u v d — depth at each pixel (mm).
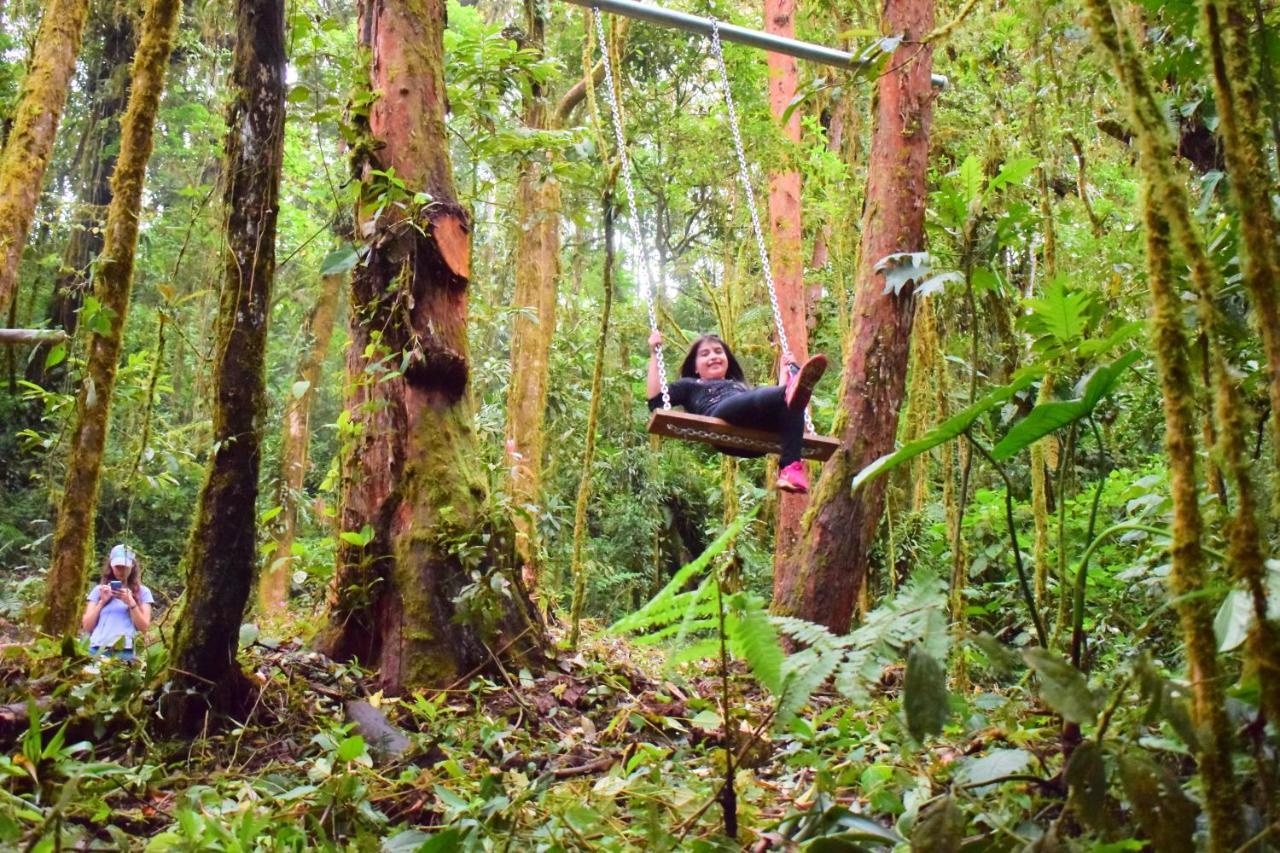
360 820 2967
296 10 5652
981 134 7332
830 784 2502
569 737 4164
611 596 13875
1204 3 1727
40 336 4289
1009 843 1935
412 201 5297
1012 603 5484
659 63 12281
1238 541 1635
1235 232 2666
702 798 2756
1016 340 4816
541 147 6656
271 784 3352
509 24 12172
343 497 5418
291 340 15484
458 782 3236
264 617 7766
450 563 5090
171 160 14109
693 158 11586
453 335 5441
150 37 4160
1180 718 1656
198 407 5262
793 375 5008
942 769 2574
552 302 11820
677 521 15492
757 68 12633
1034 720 2975
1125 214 7555
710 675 5336
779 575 6707
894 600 1929
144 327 11570
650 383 5332
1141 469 5418
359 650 5176
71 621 4262
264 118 4074
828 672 1887
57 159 13375
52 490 4727
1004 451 2533
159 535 12461
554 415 12844
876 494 6566
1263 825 1732
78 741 3689
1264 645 1625
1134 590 4184
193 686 3910
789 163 11156
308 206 15727
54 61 5918
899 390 6680
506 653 5000
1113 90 5055
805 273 13016
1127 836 1983
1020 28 5781
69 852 2492
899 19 6676
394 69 5527
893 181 6660
